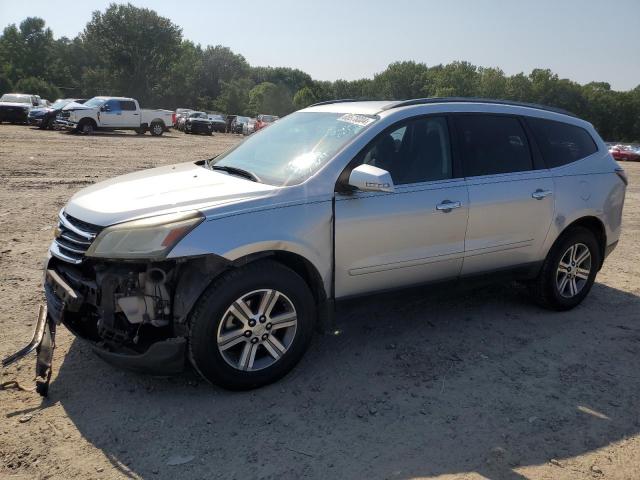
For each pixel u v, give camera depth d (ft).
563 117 17.28
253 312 11.76
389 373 12.94
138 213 11.08
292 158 13.42
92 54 310.65
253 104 336.08
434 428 10.87
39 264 19.31
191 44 344.28
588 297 18.81
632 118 380.78
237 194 11.76
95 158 54.65
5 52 305.94
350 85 465.47
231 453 9.89
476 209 14.40
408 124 13.92
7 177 38.27
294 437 10.40
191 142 92.07
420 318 16.26
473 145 14.84
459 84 382.42
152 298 11.08
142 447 9.94
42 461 9.45
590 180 16.97
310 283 12.75
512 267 15.71
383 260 13.19
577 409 11.78
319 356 13.66
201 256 10.78
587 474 9.73
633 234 29.68
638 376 13.35
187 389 11.89
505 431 10.87
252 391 11.93
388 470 9.60
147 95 286.05
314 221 12.05
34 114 98.63
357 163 12.82
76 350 13.32
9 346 13.21
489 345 14.64
